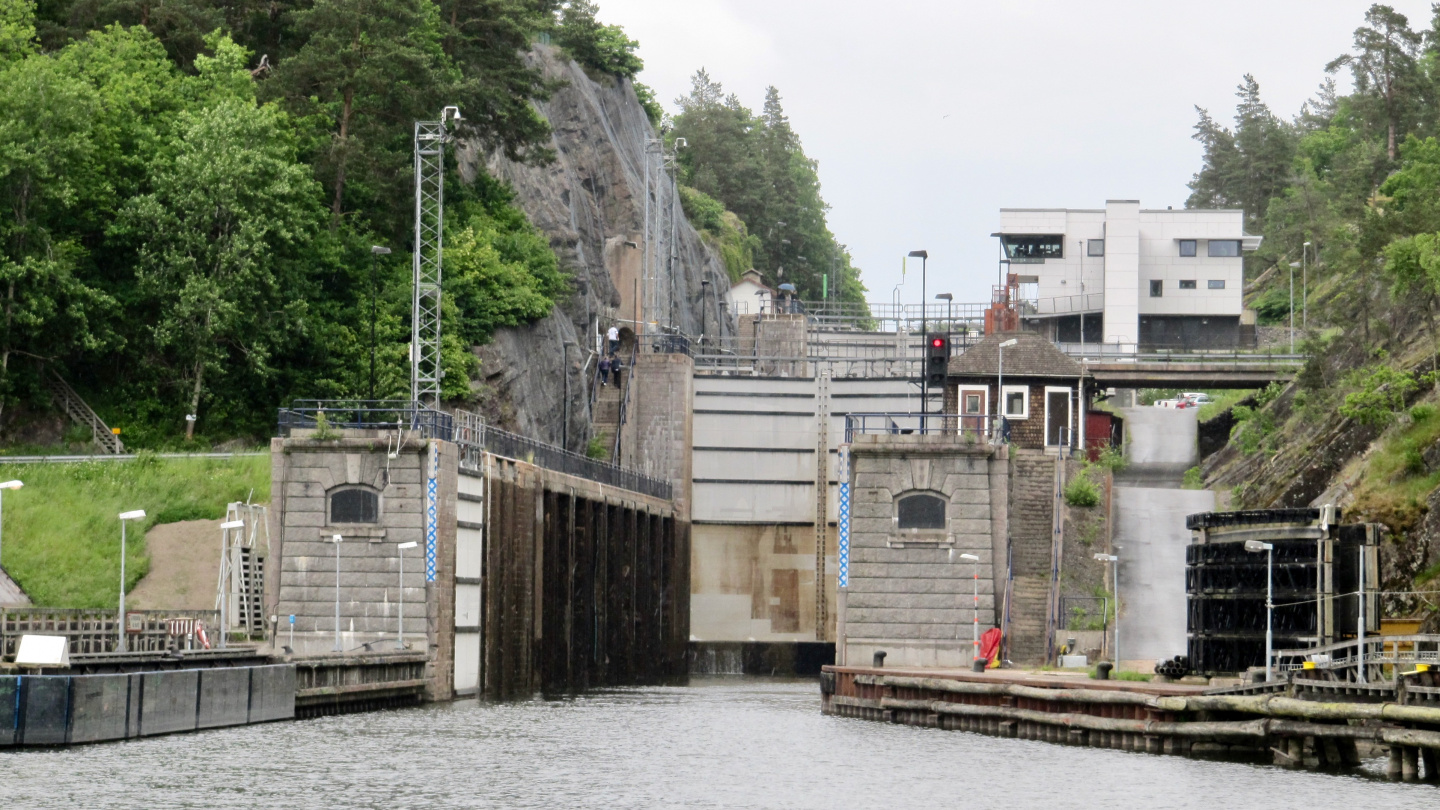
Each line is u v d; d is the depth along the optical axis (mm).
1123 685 91438
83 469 120562
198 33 149250
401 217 146625
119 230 130500
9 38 135000
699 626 166375
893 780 77438
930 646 111625
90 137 131625
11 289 123688
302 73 145750
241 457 124500
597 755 85688
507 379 146375
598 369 173000
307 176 139000
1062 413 148875
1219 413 181750
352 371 138375
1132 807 69375
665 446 165250
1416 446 116562
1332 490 123938
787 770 80750
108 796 67062
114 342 129750
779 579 166125
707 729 100125
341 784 72500
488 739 90812
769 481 165875
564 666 136500
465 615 116312
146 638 92438
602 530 144750
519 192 172125
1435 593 103750
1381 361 145750
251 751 81062
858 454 113375
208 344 130750
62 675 78562
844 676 111000
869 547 112938
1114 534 132000
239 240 129750
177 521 118375
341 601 110312
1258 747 85062
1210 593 96688
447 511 111625
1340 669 83812
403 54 144625
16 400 128875
